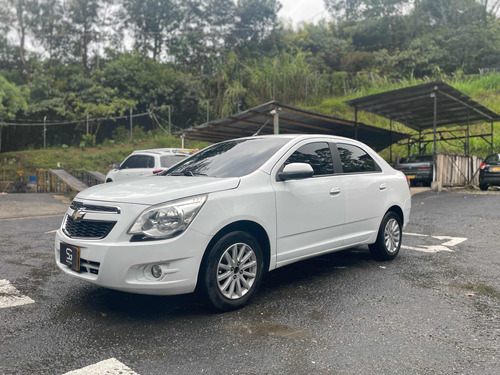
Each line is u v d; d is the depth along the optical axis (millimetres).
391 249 5590
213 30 49062
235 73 38812
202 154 5027
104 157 33562
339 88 38906
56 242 3930
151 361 2805
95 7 50125
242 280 3791
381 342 3105
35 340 3139
